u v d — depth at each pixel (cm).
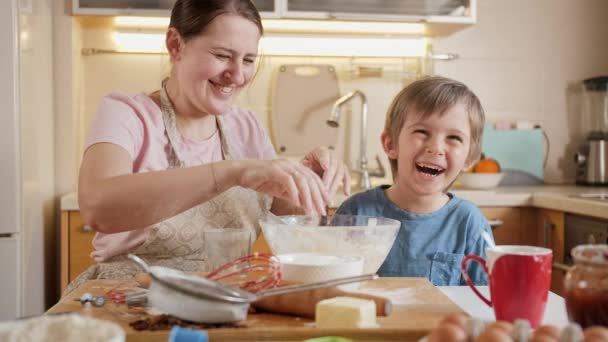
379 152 302
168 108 156
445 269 150
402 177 156
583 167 303
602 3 312
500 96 308
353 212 160
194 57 145
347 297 89
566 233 241
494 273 93
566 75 311
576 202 229
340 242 112
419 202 156
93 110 284
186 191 114
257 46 151
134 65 286
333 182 138
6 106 222
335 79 298
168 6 260
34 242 240
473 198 255
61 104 267
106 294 107
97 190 119
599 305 78
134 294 98
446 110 149
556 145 312
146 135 150
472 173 275
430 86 153
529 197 257
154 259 150
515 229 259
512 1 306
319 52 298
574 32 311
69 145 269
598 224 220
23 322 62
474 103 155
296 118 298
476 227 153
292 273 99
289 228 112
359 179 298
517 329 68
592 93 310
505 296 92
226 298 83
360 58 300
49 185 262
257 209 157
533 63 309
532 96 310
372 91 301
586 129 312
